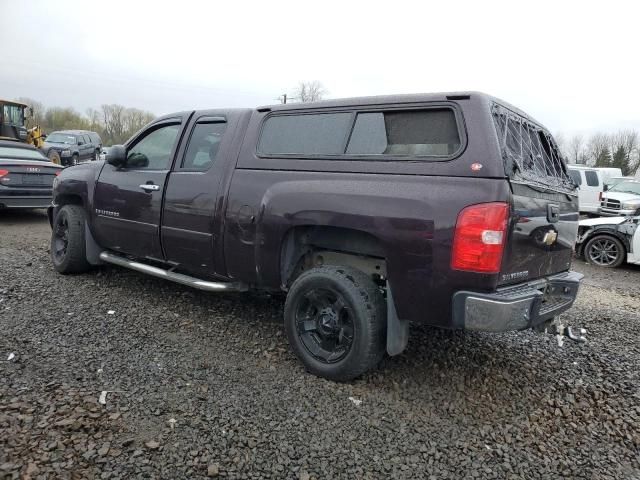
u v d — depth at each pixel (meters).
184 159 4.38
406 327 3.20
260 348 3.82
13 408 2.69
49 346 3.57
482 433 2.84
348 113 3.41
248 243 3.71
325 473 2.39
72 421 2.61
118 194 4.84
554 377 3.68
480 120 2.87
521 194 2.92
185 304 4.74
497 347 4.18
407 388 3.32
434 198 2.87
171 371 3.33
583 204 16.61
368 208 3.08
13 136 16.50
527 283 3.18
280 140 3.74
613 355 4.21
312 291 3.40
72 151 22.09
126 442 2.49
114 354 3.53
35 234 8.31
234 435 2.64
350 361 3.20
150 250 4.61
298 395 3.12
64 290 4.96
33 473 2.21
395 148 3.15
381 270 3.43
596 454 2.73
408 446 2.67
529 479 2.47
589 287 7.21
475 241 2.72
